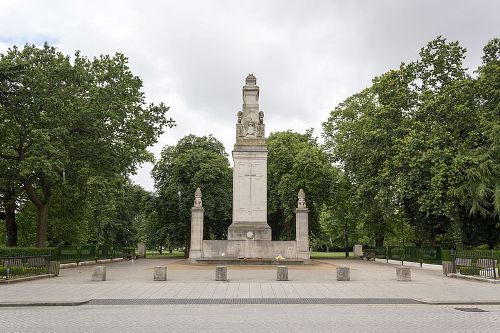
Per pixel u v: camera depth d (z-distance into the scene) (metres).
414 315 13.78
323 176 55.28
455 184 36.34
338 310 14.79
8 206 44.69
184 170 57.94
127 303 16.34
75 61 37.94
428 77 43.06
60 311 14.61
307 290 19.92
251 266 34.69
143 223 86.75
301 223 38.44
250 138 41.03
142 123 40.53
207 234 62.47
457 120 38.66
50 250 33.47
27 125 34.97
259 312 14.30
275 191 56.88
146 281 23.86
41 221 38.41
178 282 23.09
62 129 34.19
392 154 42.91
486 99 39.34
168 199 58.81
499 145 35.03
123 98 39.00
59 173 37.47
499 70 37.34
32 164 32.28
